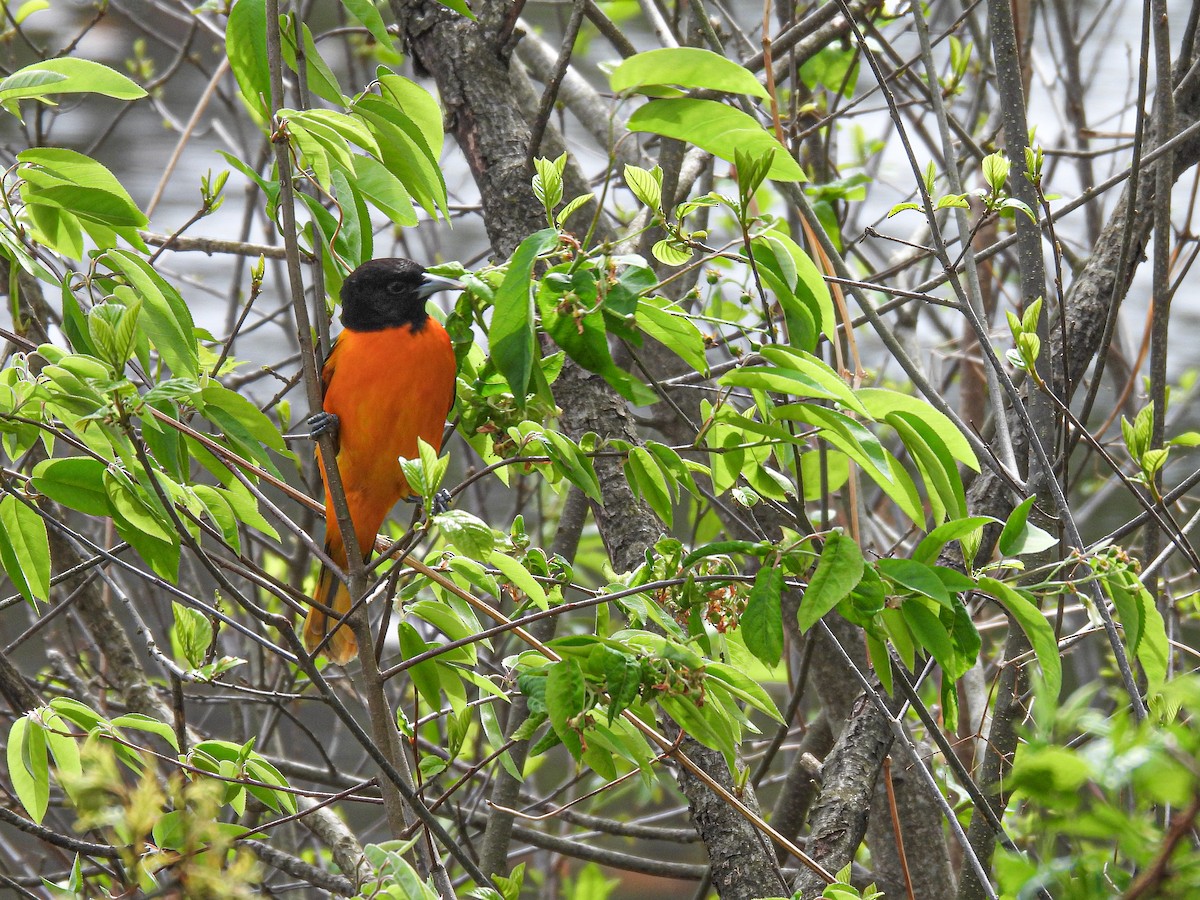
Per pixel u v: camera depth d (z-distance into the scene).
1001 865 3.29
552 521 13.22
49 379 5.34
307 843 12.04
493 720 6.07
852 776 7.71
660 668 5.12
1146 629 5.34
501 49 8.69
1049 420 6.91
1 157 13.51
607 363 5.43
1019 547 5.21
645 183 5.44
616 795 11.26
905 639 5.47
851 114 11.33
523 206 8.48
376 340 7.30
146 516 5.53
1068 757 3.11
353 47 13.32
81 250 6.39
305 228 6.26
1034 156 6.71
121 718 6.28
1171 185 6.82
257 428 5.48
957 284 6.25
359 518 7.64
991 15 7.20
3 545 5.88
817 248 7.19
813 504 11.00
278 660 11.05
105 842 7.94
